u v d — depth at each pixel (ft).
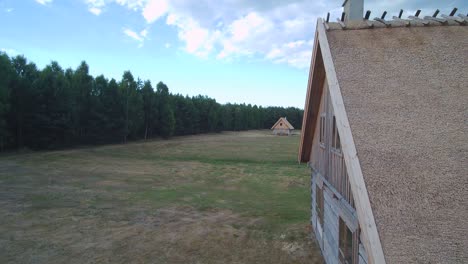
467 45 20.36
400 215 11.51
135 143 163.43
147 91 190.39
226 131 302.04
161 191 67.87
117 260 33.50
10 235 38.55
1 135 101.60
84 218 46.65
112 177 80.12
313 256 35.17
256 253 36.17
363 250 19.40
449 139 14.53
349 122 15.74
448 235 10.77
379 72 18.95
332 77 19.11
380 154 13.93
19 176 71.46
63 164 92.02
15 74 108.99
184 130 233.55
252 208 56.49
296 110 419.95
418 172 13.07
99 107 142.92
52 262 32.37
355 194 13.24
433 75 18.35
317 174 36.83
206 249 37.19
